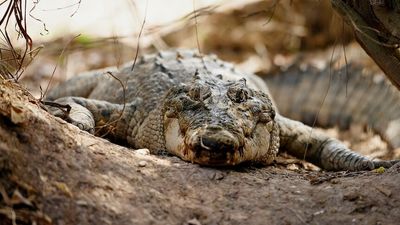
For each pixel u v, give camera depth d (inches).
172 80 288.2
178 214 168.2
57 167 169.8
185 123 215.5
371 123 370.6
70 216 155.4
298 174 215.9
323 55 536.7
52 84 403.9
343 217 169.5
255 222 166.9
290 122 281.4
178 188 181.6
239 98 223.0
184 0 581.6
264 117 224.7
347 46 474.0
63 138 184.4
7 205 150.5
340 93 412.8
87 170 174.9
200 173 192.4
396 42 203.3
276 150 238.2
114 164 184.4
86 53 469.7
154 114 254.8
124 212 162.6
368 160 249.9
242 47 557.9
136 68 319.6
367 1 201.3
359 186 185.5
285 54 555.2
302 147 276.4
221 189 184.2
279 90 429.7
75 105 255.3
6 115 173.6
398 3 195.0
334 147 269.0
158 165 194.7
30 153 168.7
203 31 557.0
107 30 487.5
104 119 267.9
